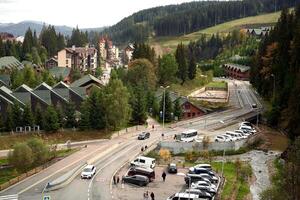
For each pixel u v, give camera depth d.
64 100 117.62
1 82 152.00
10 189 69.06
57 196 66.56
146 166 82.88
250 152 105.75
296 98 108.69
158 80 177.38
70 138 102.94
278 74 142.88
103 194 68.38
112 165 84.94
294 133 107.38
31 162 79.06
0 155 88.62
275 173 86.69
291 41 138.12
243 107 153.62
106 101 109.56
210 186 72.19
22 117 102.25
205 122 127.94
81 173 77.06
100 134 107.25
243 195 73.69
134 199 66.62
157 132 114.88
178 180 78.69
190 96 168.00
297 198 55.00
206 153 97.06
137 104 122.62
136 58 178.50
